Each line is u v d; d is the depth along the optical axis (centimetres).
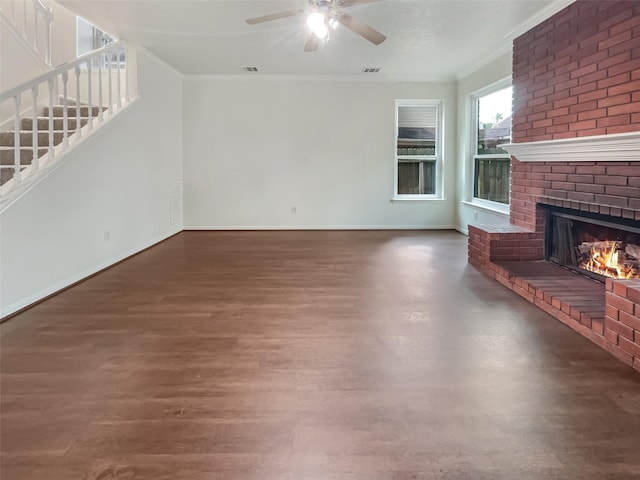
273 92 749
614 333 257
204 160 756
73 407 207
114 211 505
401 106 775
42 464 167
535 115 435
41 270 373
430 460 169
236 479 159
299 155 762
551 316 325
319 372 241
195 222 767
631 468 163
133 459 170
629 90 306
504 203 603
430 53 591
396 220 782
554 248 432
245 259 533
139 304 360
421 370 243
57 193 395
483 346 274
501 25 463
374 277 444
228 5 414
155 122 626
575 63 369
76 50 636
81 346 276
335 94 753
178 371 243
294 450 175
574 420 194
